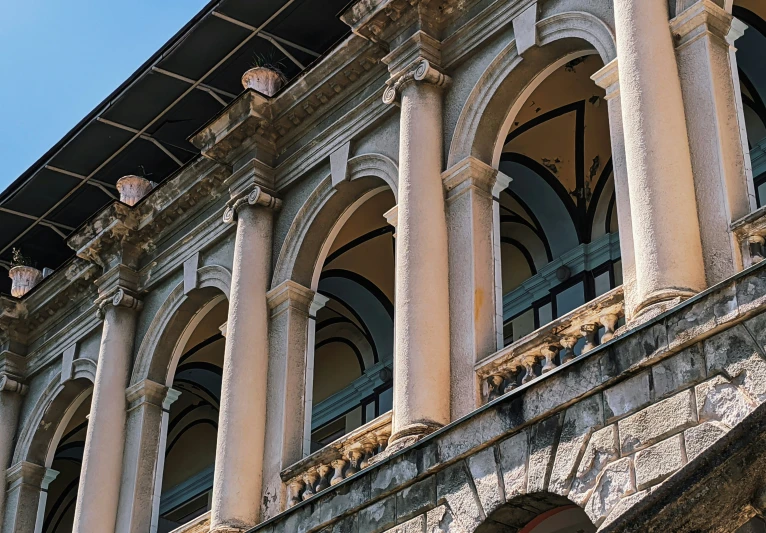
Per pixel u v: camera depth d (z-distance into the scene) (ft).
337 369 79.41
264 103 64.49
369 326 76.33
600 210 64.34
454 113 55.57
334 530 49.93
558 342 46.73
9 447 79.41
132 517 65.77
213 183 68.69
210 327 74.79
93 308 76.18
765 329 37.70
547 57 53.01
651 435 39.60
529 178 65.41
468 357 50.01
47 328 81.10
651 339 40.42
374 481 48.78
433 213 53.31
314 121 64.13
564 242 65.77
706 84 44.70
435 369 50.08
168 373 69.82
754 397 37.29
